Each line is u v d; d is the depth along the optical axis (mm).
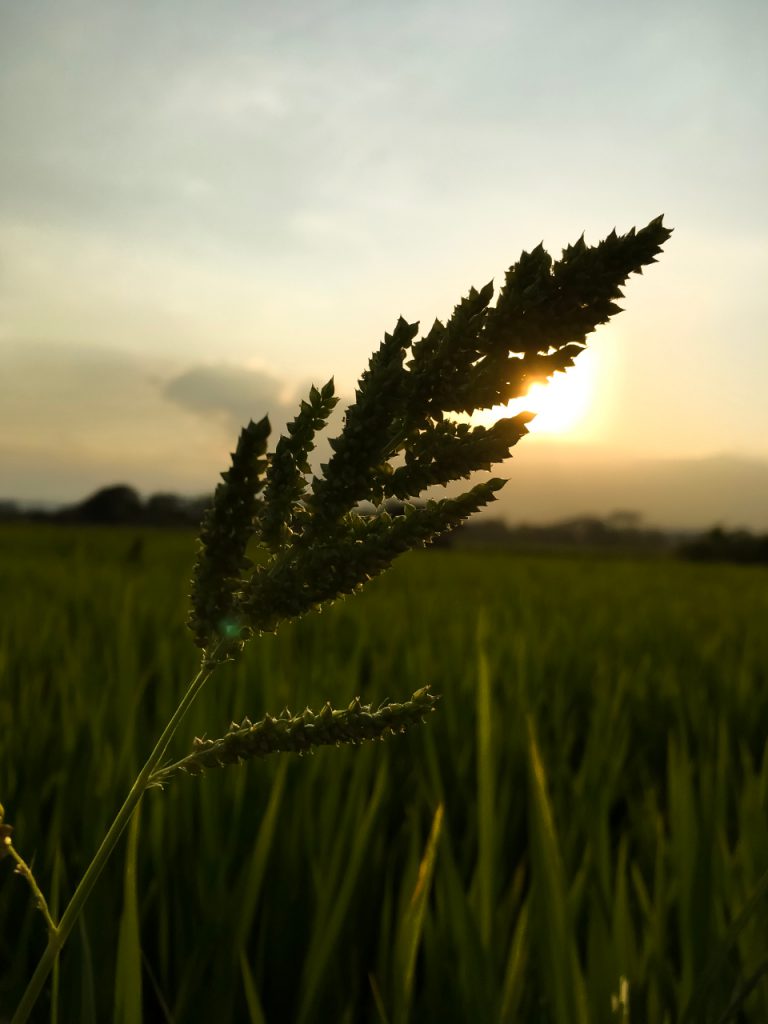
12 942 327
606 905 304
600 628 1051
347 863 343
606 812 341
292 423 79
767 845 294
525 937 254
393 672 716
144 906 329
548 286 72
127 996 198
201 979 278
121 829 91
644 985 261
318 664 659
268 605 77
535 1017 254
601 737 489
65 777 425
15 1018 91
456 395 74
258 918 353
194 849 381
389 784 469
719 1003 240
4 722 503
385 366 77
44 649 750
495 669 656
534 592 1661
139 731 473
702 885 271
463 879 375
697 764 499
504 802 358
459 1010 254
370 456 75
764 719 630
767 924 253
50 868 340
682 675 774
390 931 344
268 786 407
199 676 85
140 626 897
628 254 71
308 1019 260
